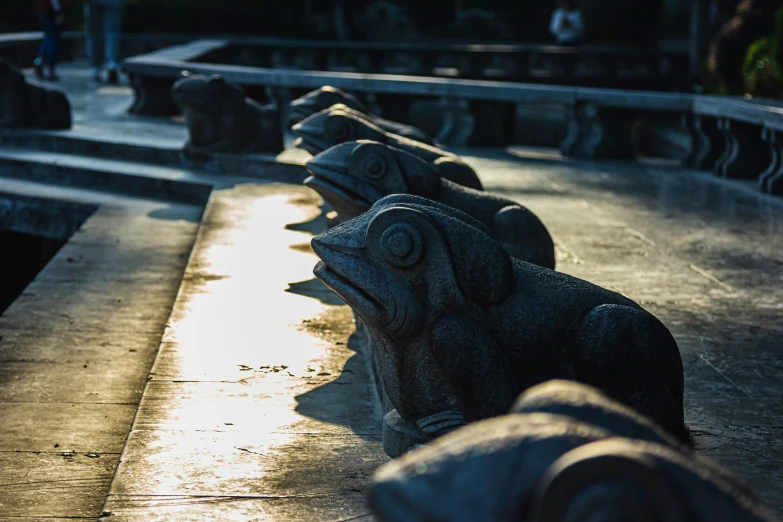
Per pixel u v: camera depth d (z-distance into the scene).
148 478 4.06
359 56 30.97
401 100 17.77
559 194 12.07
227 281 7.45
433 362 3.72
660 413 3.66
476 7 48.53
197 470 4.16
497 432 1.61
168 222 11.49
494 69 32.34
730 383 5.30
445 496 1.54
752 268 8.28
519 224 5.92
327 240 3.72
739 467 4.10
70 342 6.97
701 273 8.05
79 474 4.73
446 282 3.64
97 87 23.39
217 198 11.20
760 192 12.43
